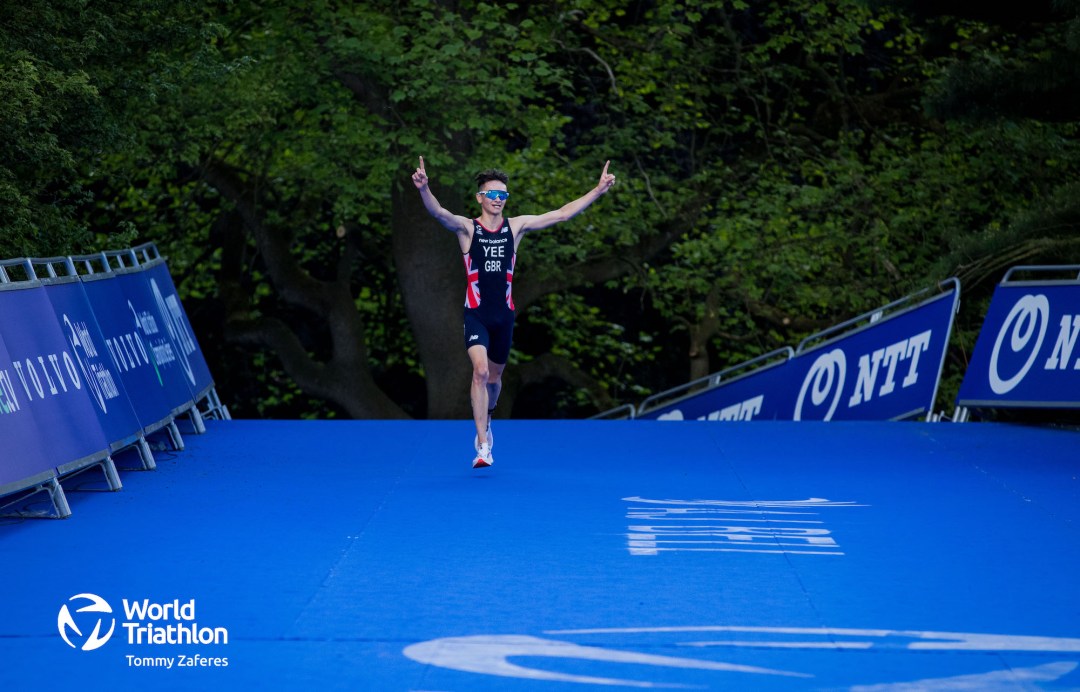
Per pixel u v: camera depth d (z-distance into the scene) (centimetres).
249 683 598
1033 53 2417
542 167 2736
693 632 682
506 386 2922
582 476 1222
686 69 2859
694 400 2008
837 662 629
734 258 2812
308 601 748
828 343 1888
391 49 2269
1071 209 2211
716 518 1009
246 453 1378
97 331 1230
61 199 1705
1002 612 726
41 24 1464
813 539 929
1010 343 1689
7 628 690
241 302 3047
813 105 3259
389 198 2762
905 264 2873
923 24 2897
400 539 924
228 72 1756
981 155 2856
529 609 730
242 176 2862
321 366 2942
